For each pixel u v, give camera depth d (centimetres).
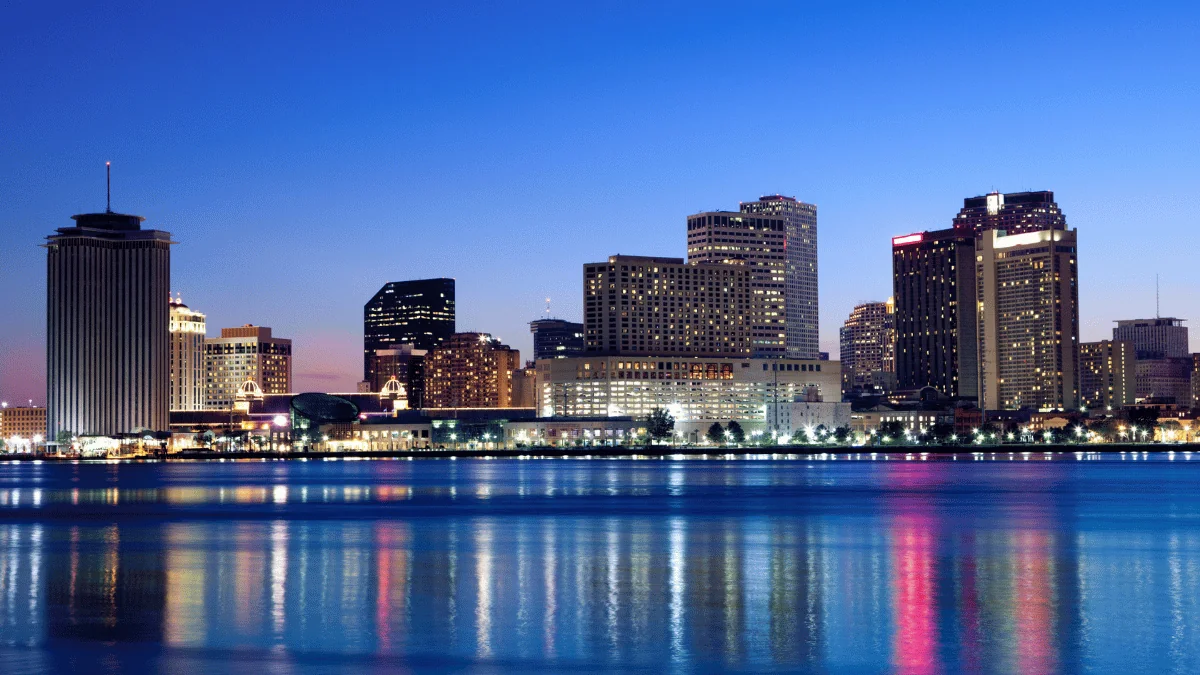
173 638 8456
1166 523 17750
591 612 9444
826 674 7350
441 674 7362
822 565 12431
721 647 8094
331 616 9312
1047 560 12862
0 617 9319
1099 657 7744
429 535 16238
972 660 7688
